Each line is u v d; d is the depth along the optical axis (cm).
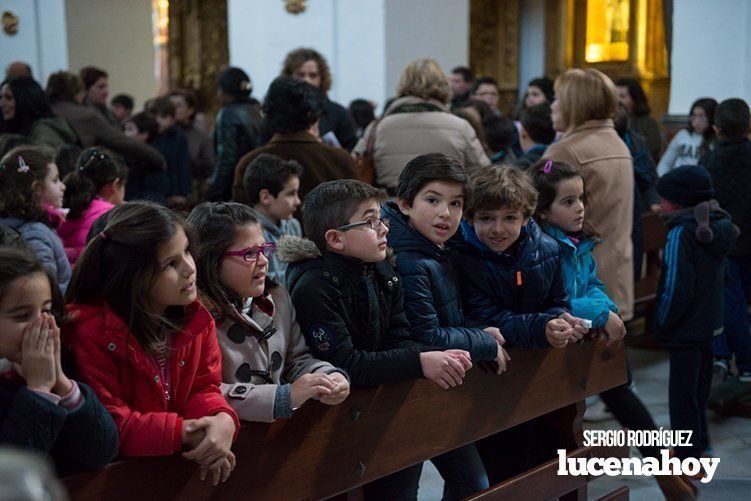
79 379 171
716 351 479
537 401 273
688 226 353
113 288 171
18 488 64
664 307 356
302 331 222
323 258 224
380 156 429
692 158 593
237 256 201
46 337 155
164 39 1351
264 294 213
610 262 359
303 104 376
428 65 429
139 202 184
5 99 501
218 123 506
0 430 152
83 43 980
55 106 541
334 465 213
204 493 184
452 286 254
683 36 682
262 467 196
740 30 657
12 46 954
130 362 174
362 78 778
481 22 1322
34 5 945
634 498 346
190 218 205
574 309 289
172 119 658
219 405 182
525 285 268
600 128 365
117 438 166
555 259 276
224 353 201
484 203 258
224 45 1331
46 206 324
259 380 206
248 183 334
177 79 1358
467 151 427
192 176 750
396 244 249
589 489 355
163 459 175
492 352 245
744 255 477
